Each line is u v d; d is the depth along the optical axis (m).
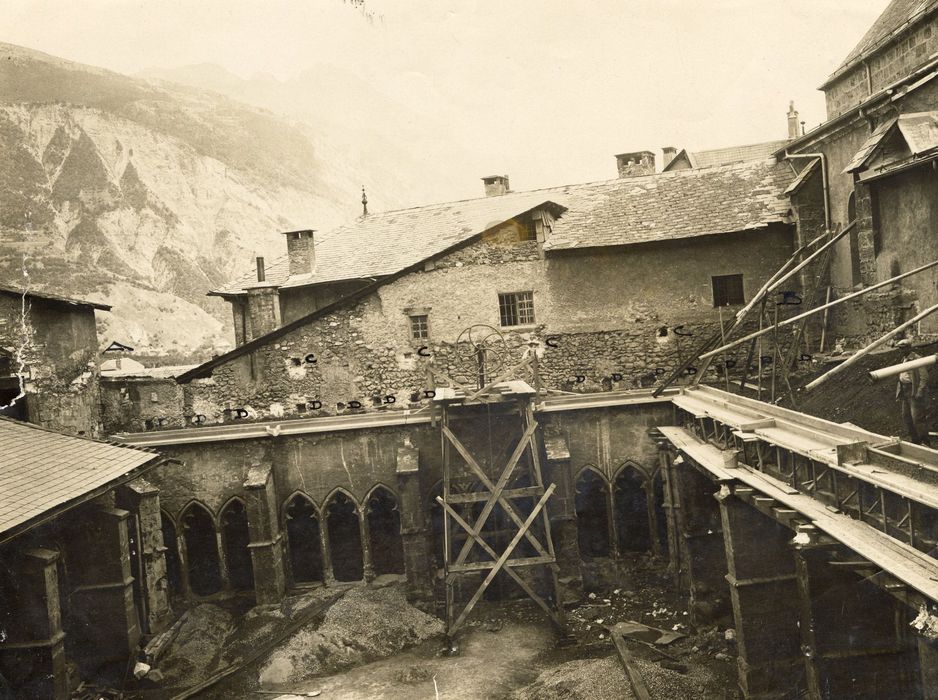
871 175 20.56
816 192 24.97
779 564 14.65
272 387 25.58
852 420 16.88
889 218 20.47
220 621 21.20
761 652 14.63
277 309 31.22
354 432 22.52
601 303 25.89
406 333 25.83
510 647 18.58
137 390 28.70
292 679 17.95
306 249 31.89
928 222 18.52
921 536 9.66
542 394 23.78
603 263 25.84
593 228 26.41
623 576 21.83
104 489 17.05
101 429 25.14
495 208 31.83
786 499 12.69
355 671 18.11
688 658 16.95
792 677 14.54
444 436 20.45
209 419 25.56
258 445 22.66
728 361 25.14
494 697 16.14
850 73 26.59
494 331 25.91
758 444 14.75
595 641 18.52
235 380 25.61
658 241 25.28
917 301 19.19
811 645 11.77
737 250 25.56
